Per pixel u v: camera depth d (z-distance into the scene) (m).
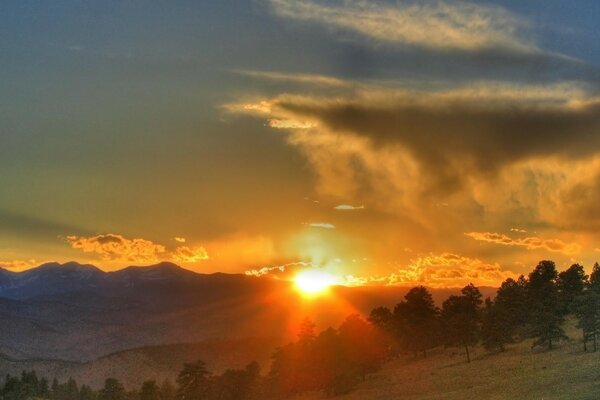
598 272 138.38
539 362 107.81
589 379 84.25
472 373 114.75
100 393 179.50
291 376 155.38
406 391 114.88
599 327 104.50
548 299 136.00
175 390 180.50
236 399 156.38
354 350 143.88
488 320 136.38
